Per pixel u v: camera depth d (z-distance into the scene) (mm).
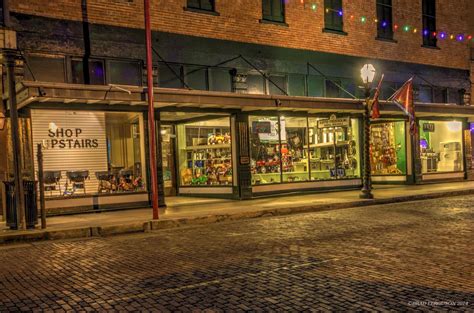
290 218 12531
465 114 21203
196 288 6020
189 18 15875
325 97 18078
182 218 12031
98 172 14008
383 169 21906
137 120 14703
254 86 17297
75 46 13750
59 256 8516
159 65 15367
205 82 16281
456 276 6230
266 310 5098
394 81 21031
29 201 10867
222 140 16906
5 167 12719
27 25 13078
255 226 11312
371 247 8211
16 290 6238
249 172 16484
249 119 16688
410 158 21000
